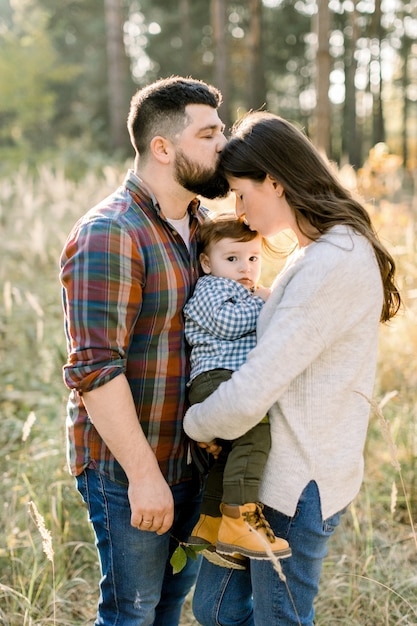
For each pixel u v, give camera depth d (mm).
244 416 1708
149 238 1897
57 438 3541
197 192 1966
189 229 2100
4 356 5234
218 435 1801
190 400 1978
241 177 1887
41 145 21375
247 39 25766
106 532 1997
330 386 1778
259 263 2133
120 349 1828
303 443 1783
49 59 20469
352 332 1779
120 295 1812
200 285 2025
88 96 24297
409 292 4246
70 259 1828
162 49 25078
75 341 1828
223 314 1930
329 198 1831
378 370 4121
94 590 2863
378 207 5996
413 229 5207
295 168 1825
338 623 2662
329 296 1703
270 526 1855
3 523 3113
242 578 2084
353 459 1853
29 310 5582
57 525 2963
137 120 1962
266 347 1700
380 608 2594
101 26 24125
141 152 1979
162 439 2014
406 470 3404
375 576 2830
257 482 1816
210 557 2002
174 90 1908
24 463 3502
